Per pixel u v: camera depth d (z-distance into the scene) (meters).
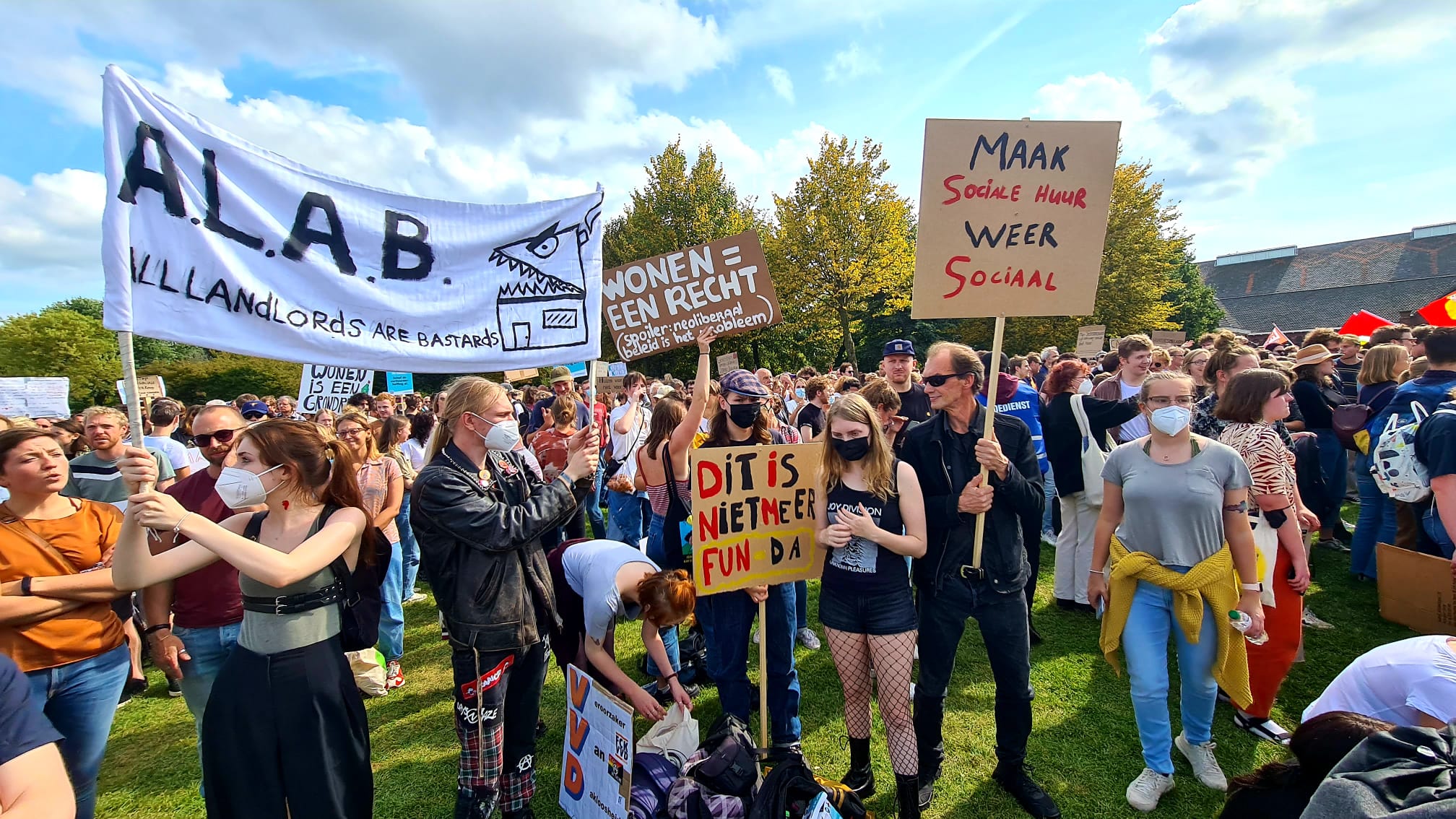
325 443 2.23
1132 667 2.78
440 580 2.46
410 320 2.66
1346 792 1.12
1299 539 3.06
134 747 3.48
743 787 2.39
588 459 2.69
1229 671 2.74
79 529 2.45
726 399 3.26
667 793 2.40
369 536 2.33
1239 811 1.61
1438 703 1.69
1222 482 2.66
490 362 2.84
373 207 2.61
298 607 2.10
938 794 2.84
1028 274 2.73
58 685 2.27
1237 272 54.62
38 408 6.04
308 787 2.09
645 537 5.55
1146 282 27.05
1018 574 2.67
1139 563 2.74
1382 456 3.59
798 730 3.16
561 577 3.11
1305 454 5.53
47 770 1.27
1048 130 2.69
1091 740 3.19
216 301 2.23
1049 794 2.79
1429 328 6.77
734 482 2.71
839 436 2.58
